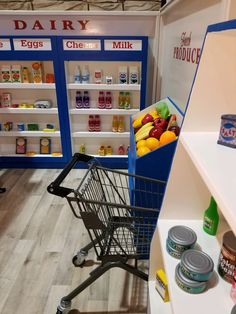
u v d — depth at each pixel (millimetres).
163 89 2859
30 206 2443
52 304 1525
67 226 2172
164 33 2779
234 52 734
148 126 2102
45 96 3111
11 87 2871
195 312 757
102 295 1579
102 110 2959
